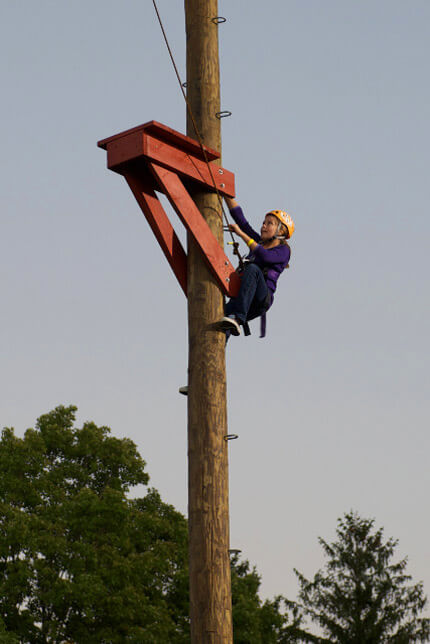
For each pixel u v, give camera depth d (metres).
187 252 15.06
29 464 56.06
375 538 87.94
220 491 13.55
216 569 13.14
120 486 58.59
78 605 51.84
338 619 84.88
